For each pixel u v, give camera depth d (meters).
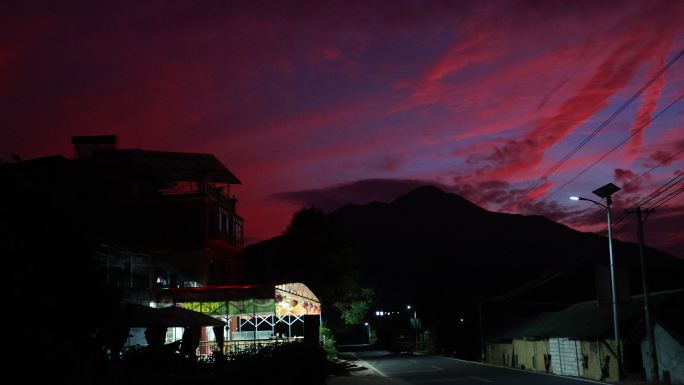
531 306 64.62
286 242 58.59
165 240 38.69
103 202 9.37
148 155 41.09
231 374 12.83
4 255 6.82
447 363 49.66
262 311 34.25
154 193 41.06
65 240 7.76
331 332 55.94
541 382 28.61
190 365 16.19
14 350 6.43
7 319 6.58
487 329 61.03
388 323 106.44
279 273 56.75
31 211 7.62
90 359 7.71
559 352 37.25
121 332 9.18
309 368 23.11
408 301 96.94
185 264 38.16
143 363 13.85
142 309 17.84
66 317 7.48
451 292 78.62
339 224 61.41
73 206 8.27
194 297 30.86
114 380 8.55
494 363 52.19
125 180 38.69
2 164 7.72
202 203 39.28
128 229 37.78
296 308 34.94
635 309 30.98
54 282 7.41
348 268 59.97
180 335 34.00
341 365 44.28
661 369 27.53
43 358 6.57
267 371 15.33
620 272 30.00
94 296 7.86
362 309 60.34
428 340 84.31
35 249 7.34
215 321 21.25
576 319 36.47
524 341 43.91
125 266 29.70
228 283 43.47
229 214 44.75
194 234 38.91
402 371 39.50
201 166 42.78
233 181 45.16
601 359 31.38
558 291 63.81
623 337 30.03
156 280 34.06
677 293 29.25
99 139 42.78
